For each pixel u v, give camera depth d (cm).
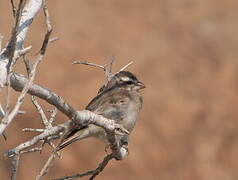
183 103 1891
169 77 1958
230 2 2228
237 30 2145
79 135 693
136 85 806
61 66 1905
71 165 1672
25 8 508
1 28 1897
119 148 638
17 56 454
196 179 1762
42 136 496
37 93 490
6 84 440
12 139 1557
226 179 1778
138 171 1734
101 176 1709
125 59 1980
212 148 1812
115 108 779
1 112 482
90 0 2148
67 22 2056
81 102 1842
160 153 1777
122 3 2170
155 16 2156
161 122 1839
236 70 2012
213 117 1880
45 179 1641
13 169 507
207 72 1997
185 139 1825
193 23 2156
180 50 2053
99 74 1905
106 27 2080
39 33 1870
